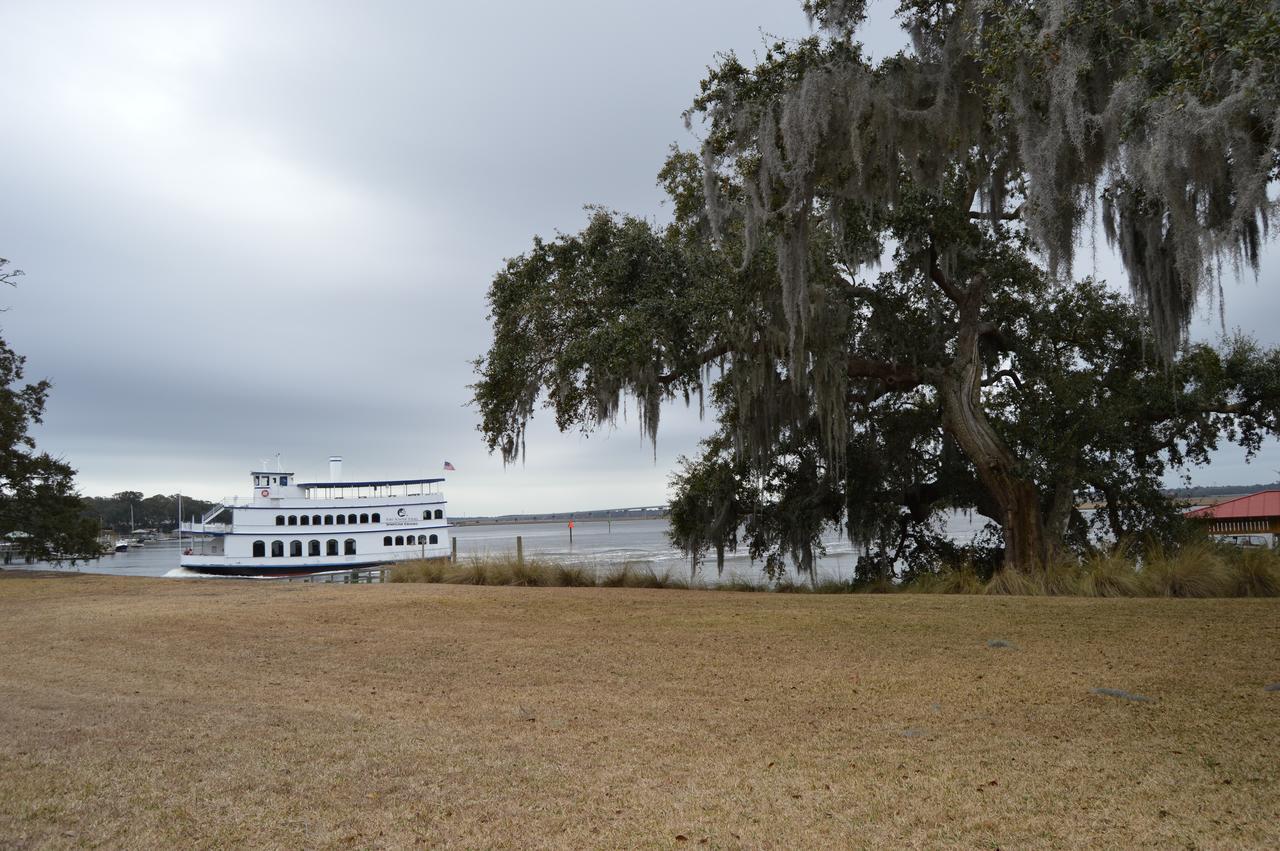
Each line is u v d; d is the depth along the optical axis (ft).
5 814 14.32
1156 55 26.84
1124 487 64.75
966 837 12.96
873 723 20.02
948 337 64.23
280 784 15.99
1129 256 41.83
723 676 26.08
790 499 71.15
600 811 14.49
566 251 62.49
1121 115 29.84
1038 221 36.32
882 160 46.09
